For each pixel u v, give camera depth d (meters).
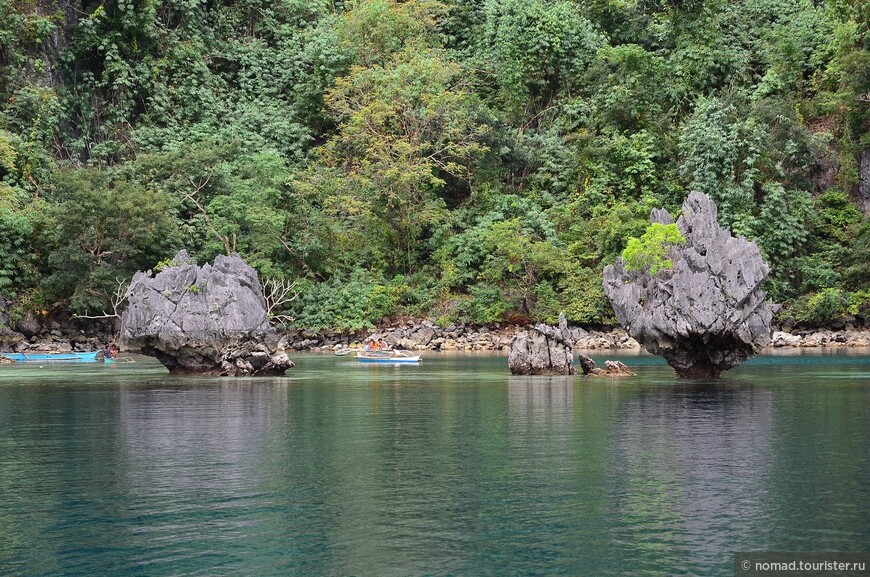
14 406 27.50
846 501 14.36
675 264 35.97
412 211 70.50
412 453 18.66
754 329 35.34
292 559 11.83
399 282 67.69
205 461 17.88
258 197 65.81
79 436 21.22
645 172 70.25
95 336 60.75
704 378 36.50
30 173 65.50
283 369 40.84
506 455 18.34
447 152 72.69
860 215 69.56
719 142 65.75
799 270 66.44
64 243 58.69
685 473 16.44
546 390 31.77
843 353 54.06
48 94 69.12
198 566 11.61
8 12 69.81
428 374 40.09
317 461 17.81
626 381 35.41
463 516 13.69
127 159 72.69
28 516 13.85
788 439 20.06
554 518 13.55
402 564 11.63
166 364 41.12
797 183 70.69
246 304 40.69
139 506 14.36
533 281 65.62
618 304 36.59
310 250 66.62
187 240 63.44
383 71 73.88
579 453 18.50
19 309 57.53
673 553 11.97
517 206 69.81
